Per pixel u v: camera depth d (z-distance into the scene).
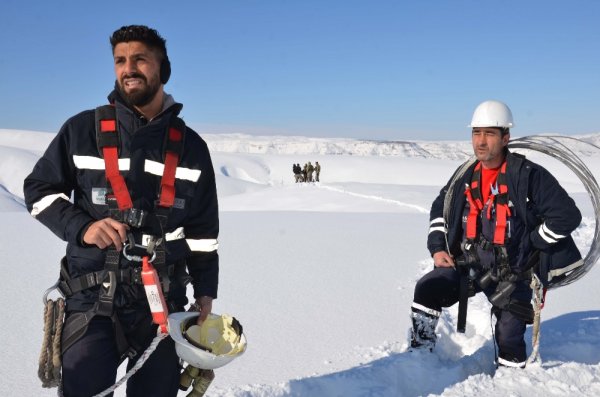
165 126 2.15
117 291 2.06
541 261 3.37
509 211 3.30
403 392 3.21
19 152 48.22
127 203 2.04
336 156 64.12
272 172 55.81
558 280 3.69
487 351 3.74
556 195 3.20
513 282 3.35
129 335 2.13
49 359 2.04
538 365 3.46
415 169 50.69
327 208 18.02
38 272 5.86
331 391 2.99
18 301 4.69
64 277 2.13
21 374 3.15
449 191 3.58
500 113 3.26
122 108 2.12
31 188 2.08
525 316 3.35
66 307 2.12
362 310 4.60
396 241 8.48
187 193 2.19
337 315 4.45
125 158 2.09
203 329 2.20
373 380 3.14
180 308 2.27
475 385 3.10
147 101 2.12
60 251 7.22
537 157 44.97
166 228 2.15
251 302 4.81
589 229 9.67
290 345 3.74
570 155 3.59
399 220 11.62
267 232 9.38
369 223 10.94
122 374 3.21
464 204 3.50
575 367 3.36
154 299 2.01
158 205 2.10
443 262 3.55
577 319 4.50
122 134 2.11
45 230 9.28
